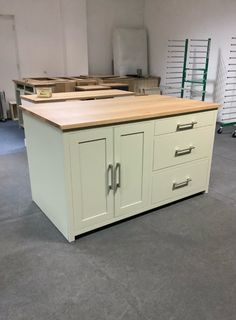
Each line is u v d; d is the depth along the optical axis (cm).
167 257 190
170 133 224
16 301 156
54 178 203
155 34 696
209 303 156
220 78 562
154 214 240
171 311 150
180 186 251
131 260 187
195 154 248
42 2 587
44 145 207
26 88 474
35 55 611
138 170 218
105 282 169
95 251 196
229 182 303
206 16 562
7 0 556
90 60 691
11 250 196
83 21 634
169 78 679
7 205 255
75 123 177
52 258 189
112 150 199
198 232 217
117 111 214
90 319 146
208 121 244
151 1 688
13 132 503
